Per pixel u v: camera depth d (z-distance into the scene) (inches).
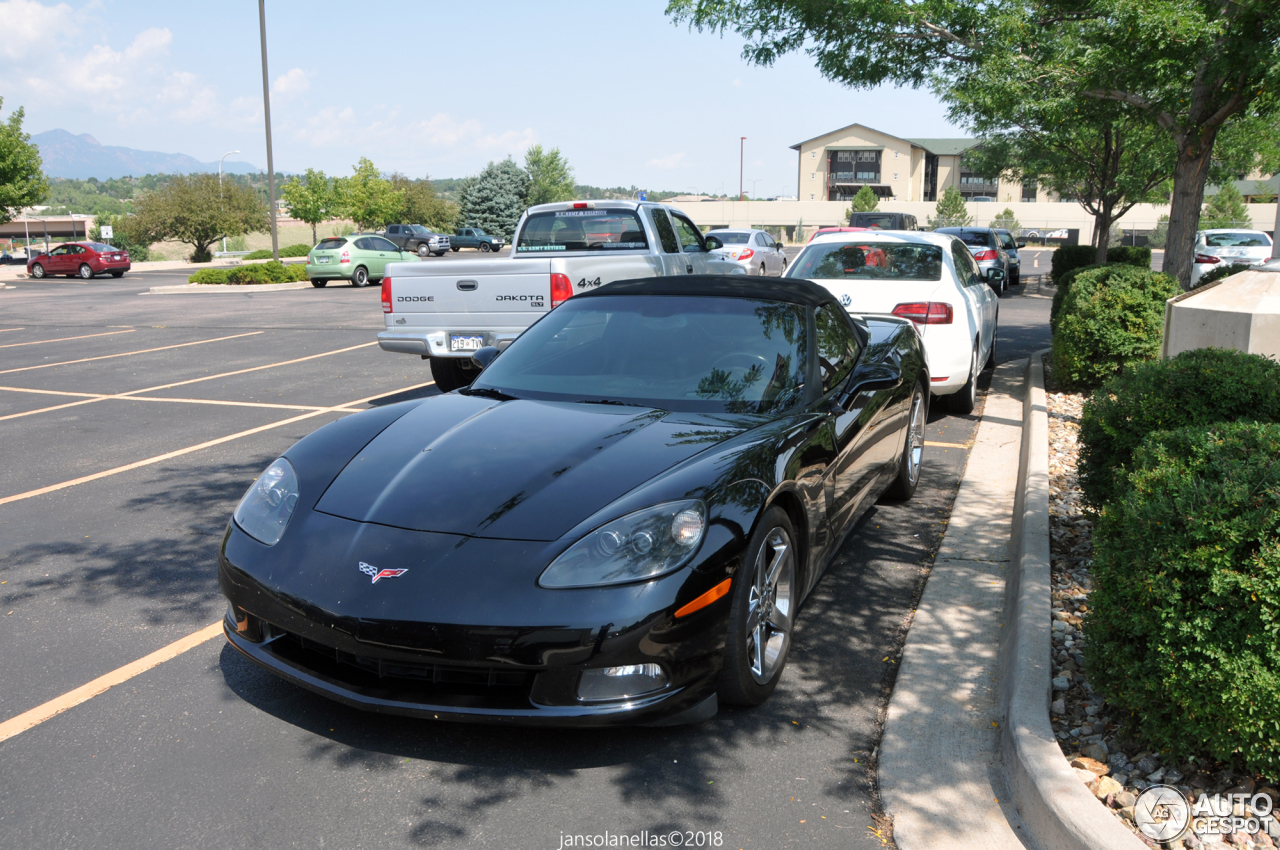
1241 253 756.6
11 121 1647.4
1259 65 280.4
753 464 121.5
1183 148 343.0
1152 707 101.0
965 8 342.6
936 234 308.5
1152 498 105.5
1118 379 170.2
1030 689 114.1
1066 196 940.0
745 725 118.9
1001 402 322.7
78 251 1400.1
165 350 496.7
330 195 2219.5
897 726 117.1
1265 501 95.6
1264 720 92.7
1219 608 95.1
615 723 103.9
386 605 104.3
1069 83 333.4
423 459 125.7
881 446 181.8
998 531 190.4
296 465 129.6
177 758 109.8
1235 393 154.3
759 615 120.0
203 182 2162.9
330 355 466.6
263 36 1159.0
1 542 188.9
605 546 106.2
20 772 106.9
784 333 158.1
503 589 103.3
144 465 250.1
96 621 150.3
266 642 117.7
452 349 301.0
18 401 351.9
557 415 138.9
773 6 356.8
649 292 172.7
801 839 95.9
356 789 103.9
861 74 373.1
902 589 164.1
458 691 106.9
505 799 102.3
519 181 2861.7
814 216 3056.1
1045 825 93.0
